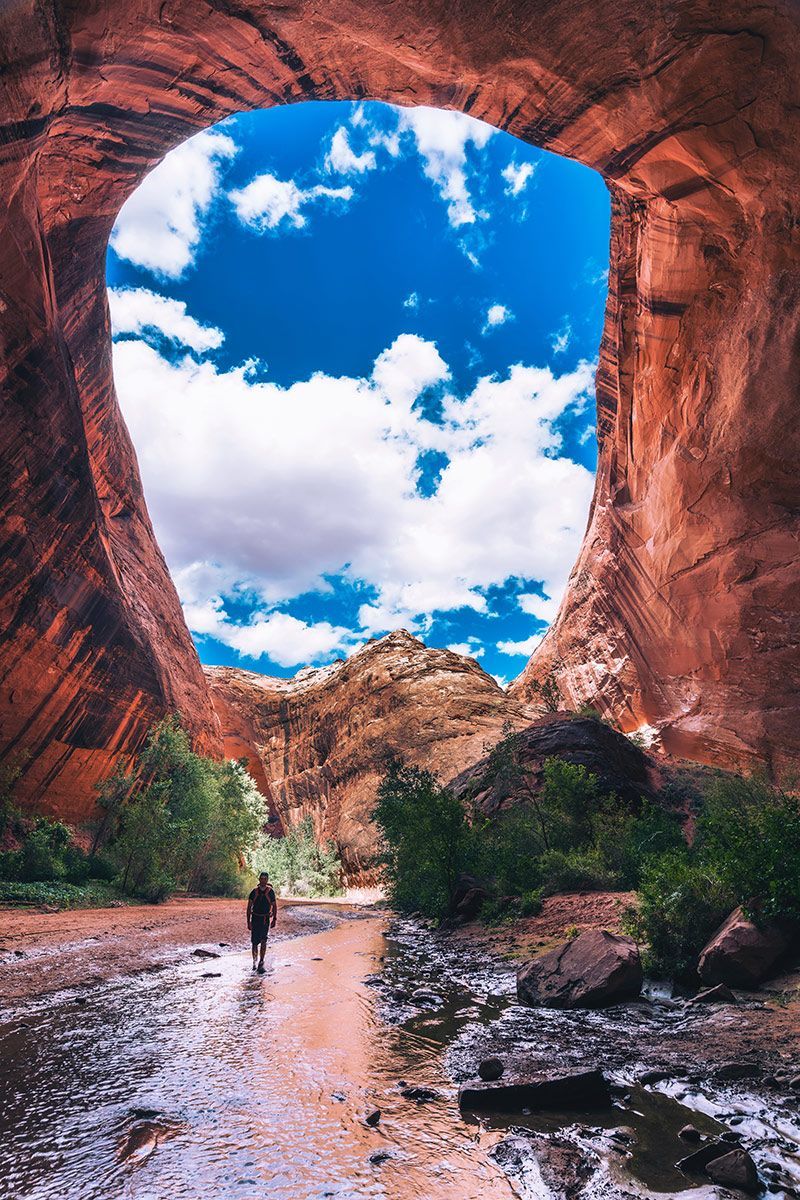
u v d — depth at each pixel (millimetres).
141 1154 3139
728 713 23422
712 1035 5004
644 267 23125
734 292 19984
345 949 11336
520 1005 6543
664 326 23391
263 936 9062
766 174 16922
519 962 8773
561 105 17906
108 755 24922
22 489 17719
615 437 29812
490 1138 3355
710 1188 2791
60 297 20922
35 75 12180
